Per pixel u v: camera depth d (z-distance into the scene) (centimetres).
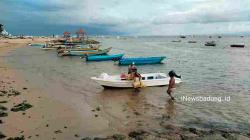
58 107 1586
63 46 7519
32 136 1112
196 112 1572
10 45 9256
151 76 2373
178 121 1398
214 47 9531
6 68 3400
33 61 4525
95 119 1394
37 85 2270
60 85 2322
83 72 3241
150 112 1562
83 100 1816
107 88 2242
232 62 4544
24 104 1564
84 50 5888
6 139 1059
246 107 1686
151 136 1130
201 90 2195
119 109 1617
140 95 2022
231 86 2367
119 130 1241
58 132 1172
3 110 1432
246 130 1263
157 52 6962
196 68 3728
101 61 4681
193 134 1177
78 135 1153
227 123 1372
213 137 1137
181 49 8338
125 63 4109
